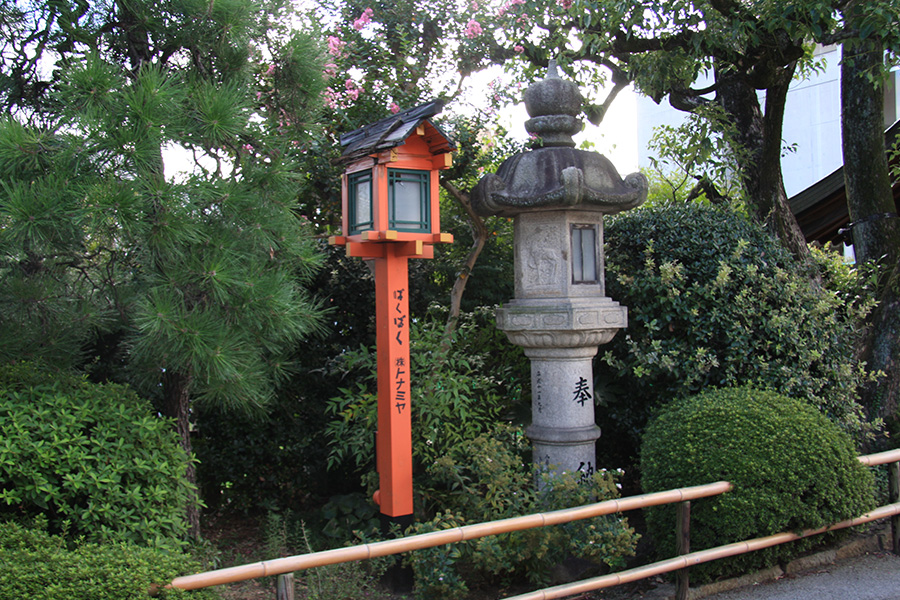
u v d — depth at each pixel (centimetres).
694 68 540
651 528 373
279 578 257
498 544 339
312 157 467
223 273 299
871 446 499
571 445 418
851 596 338
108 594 230
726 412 366
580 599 344
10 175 296
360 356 439
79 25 332
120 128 288
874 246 557
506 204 400
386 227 341
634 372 450
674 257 466
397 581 353
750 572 356
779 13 464
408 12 530
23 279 323
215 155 341
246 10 333
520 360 528
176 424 366
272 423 471
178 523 296
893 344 521
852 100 557
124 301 343
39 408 280
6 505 276
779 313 454
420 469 435
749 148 562
